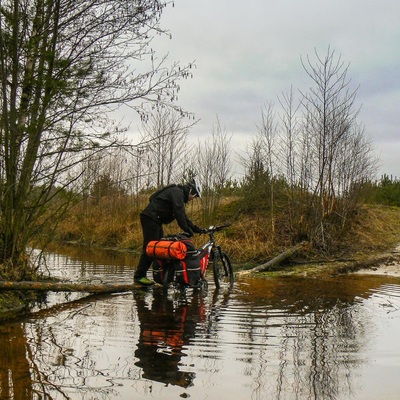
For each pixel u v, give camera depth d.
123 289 8.41
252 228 14.06
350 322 6.04
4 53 7.50
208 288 8.73
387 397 3.68
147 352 4.74
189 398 3.64
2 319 6.15
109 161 18.16
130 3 7.86
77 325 5.83
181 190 8.91
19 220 7.68
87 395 3.67
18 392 3.70
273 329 5.66
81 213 21.42
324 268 11.06
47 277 8.82
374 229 14.62
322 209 12.81
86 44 8.00
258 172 16.06
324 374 4.17
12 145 7.57
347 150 13.55
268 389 3.83
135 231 17.80
